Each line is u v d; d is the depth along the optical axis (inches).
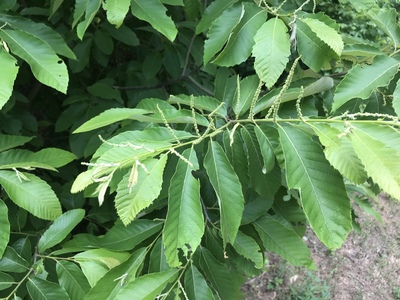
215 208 27.0
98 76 51.5
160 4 25.1
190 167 19.7
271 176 24.3
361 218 86.2
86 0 26.4
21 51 23.7
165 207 28.2
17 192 23.8
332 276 75.7
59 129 43.6
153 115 23.1
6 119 40.0
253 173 23.9
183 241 18.8
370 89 22.6
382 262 79.4
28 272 25.0
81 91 46.7
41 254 27.1
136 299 20.5
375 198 38.6
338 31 24.2
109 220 37.0
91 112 43.4
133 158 18.4
